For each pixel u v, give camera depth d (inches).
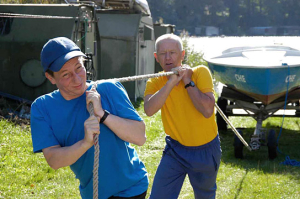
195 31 4640.8
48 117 101.3
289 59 343.9
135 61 517.0
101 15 533.3
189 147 147.6
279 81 303.0
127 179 104.2
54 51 94.2
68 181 234.5
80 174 105.0
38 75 411.5
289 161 277.1
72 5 416.8
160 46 146.0
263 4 5103.3
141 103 503.2
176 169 150.0
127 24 523.5
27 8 416.8
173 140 151.6
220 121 363.9
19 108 389.1
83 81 99.0
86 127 91.7
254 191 223.3
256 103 353.4
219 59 364.8
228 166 268.2
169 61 145.3
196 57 769.6
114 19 528.7
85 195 107.7
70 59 95.8
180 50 146.1
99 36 488.1
